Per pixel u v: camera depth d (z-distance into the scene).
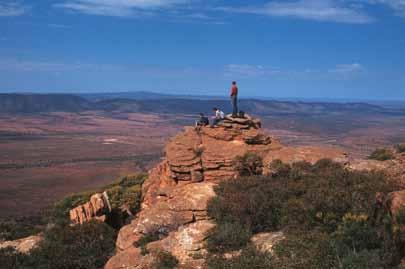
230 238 23.59
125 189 41.69
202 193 28.88
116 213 38.78
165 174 35.81
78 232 32.62
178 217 27.39
